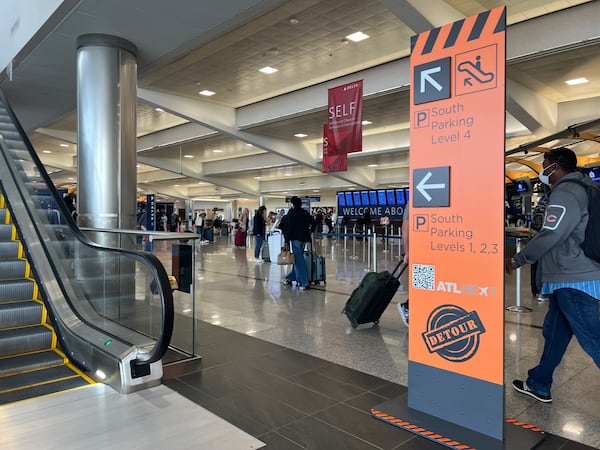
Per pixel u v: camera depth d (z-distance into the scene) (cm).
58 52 692
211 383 355
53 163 2636
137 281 397
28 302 461
